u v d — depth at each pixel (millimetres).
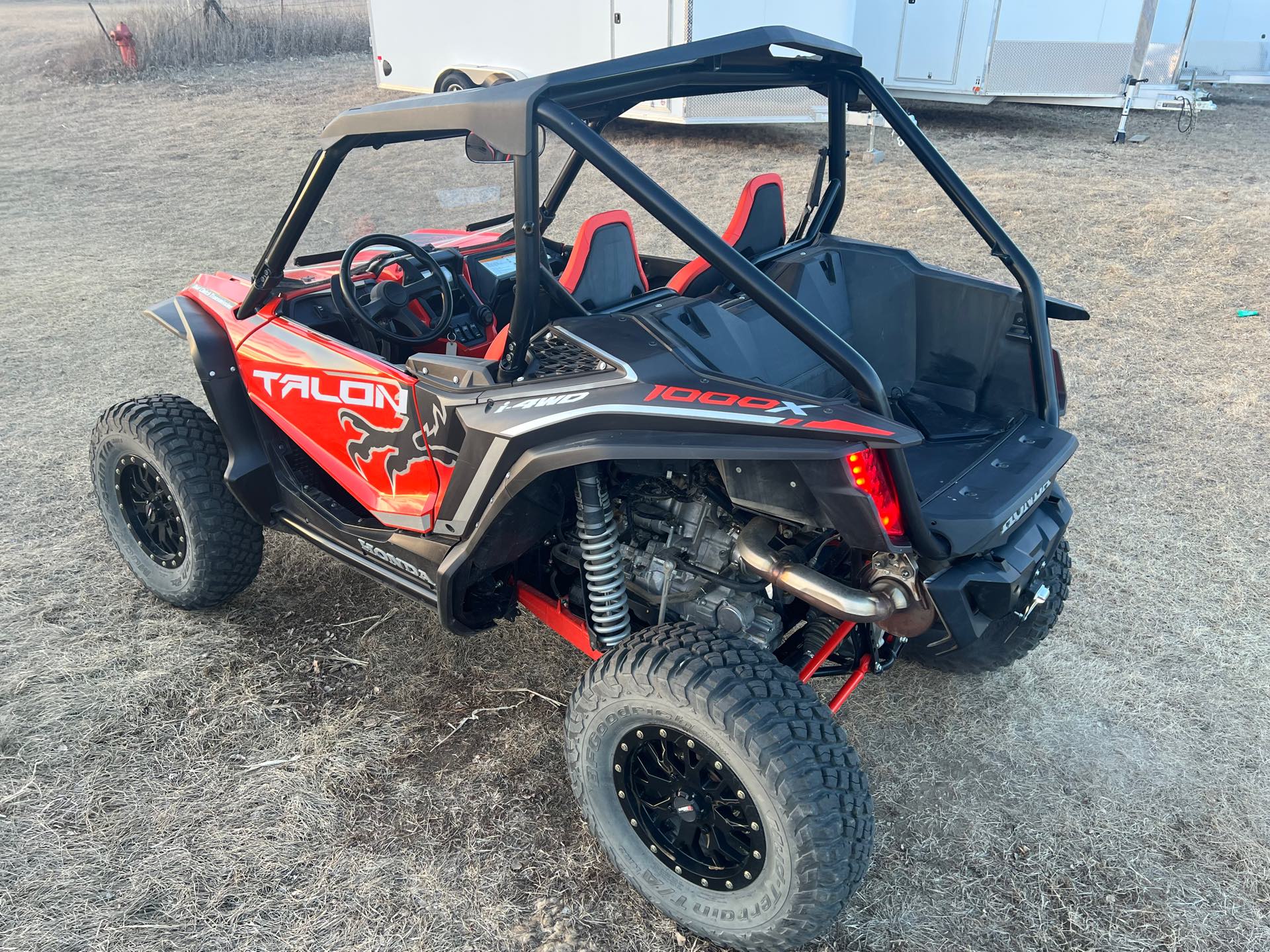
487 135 2041
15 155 12273
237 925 2236
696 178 9773
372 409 2598
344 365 2652
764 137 12211
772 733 1877
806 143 11773
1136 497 4059
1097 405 4898
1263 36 14883
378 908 2289
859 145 11117
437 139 2947
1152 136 11633
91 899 2297
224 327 3066
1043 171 9852
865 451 1824
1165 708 2928
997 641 2676
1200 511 3943
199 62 18875
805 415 1866
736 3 9594
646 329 2217
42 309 6766
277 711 2957
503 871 2398
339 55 19859
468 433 2260
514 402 2193
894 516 1931
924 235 7723
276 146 12320
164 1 23812
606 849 2293
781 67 2611
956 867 2406
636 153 11094
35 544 3836
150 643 3266
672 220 1878
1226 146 10938
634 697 2033
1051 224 7980
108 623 3371
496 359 2395
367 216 3082
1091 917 2260
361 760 2758
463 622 2576
